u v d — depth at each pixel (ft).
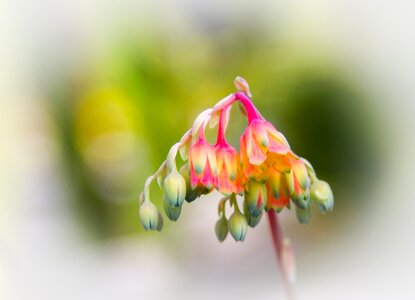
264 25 2.78
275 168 1.01
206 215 2.43
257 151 1.00
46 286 1.86
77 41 2.80
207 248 2.22
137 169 2.66
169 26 2.75
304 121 2.68
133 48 2.73
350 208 2.51
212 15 2.75
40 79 2.81
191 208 2.45
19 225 2.31
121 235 2.54
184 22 2.75
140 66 2.72
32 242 2.27
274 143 1.00
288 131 2.69
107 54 2.76
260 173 1.00
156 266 2.19
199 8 2.74
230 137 2.29
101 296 1.99
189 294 1.93
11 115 2.77
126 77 2.73
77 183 2.67
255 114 1.02
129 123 2.71
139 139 2.70
